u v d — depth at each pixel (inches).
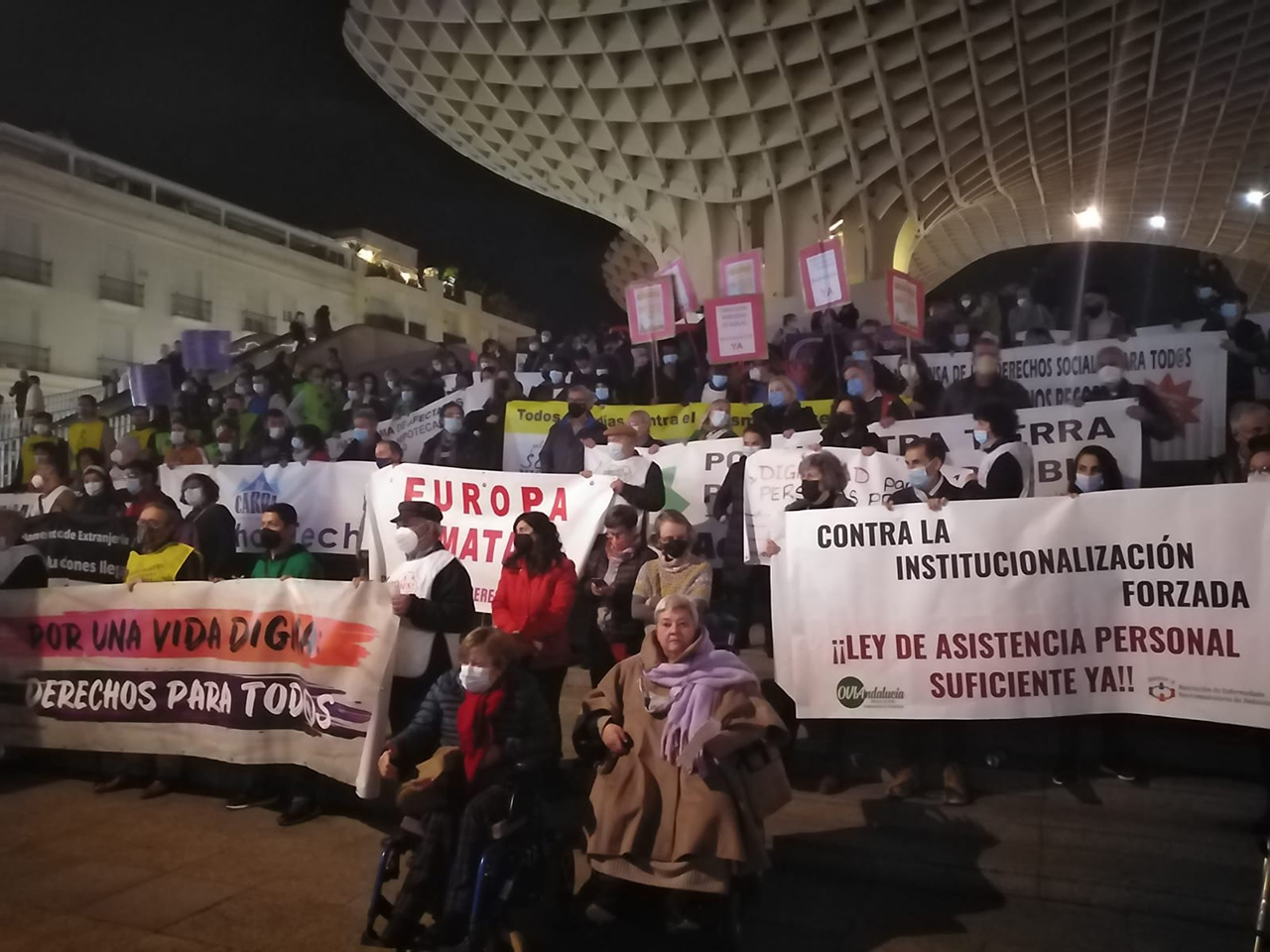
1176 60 832.3
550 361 507.5
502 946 148.5
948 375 393.4
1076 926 157.6
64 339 1259.2
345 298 1736.0
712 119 856.9
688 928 152.5
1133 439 278.5
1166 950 149.3
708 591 201.0
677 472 297.9
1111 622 183.0
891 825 184.7
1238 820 173.9
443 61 903.1
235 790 228.5
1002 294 499.8
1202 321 379.9
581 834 192.2
